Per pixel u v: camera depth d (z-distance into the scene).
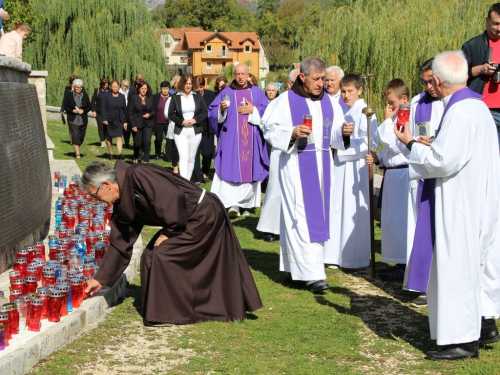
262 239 9.73
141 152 19.30
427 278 6.00
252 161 10.87
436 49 16.98
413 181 6.52
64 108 17.30
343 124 7.07
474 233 5.01
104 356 4.98
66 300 5.43
